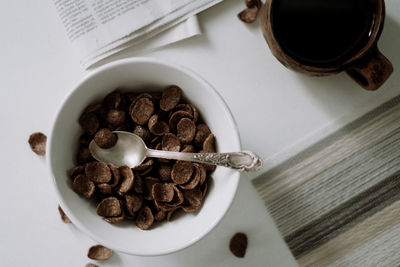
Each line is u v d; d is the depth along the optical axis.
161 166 0.45
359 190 0.51
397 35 0.51
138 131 0.45
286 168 0.51
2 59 0.51
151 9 0.50
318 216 0.51
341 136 0.51
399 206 0.51
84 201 0.44
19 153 0.51
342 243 0.51
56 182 0.42
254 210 0.51
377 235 0.51
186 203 0.44
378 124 0.51
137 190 0.44
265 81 0.51
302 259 0.51
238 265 0.51
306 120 0.51
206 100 0.44
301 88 0.51
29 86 0.51
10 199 0.51
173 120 0.45
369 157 0.51
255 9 0.50
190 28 0.50
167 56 0.51
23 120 0.51
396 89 0.51
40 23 0.51
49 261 0.51
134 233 0.44
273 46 0.47
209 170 0.45
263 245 0.51
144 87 0.46
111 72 0.43
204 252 0.51
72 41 0.50
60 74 0.51
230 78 0.51
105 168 0.44
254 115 0.51
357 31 0.46
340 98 0.51
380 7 0.45
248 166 0.42
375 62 0.45
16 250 0.51
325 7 0.47
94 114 0.45
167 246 0.43
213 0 0.50
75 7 0.50
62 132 0.44
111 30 0.50
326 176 0.51
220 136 0.45
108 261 0.51
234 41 0.51
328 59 0.47
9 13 0.50
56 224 0.51
